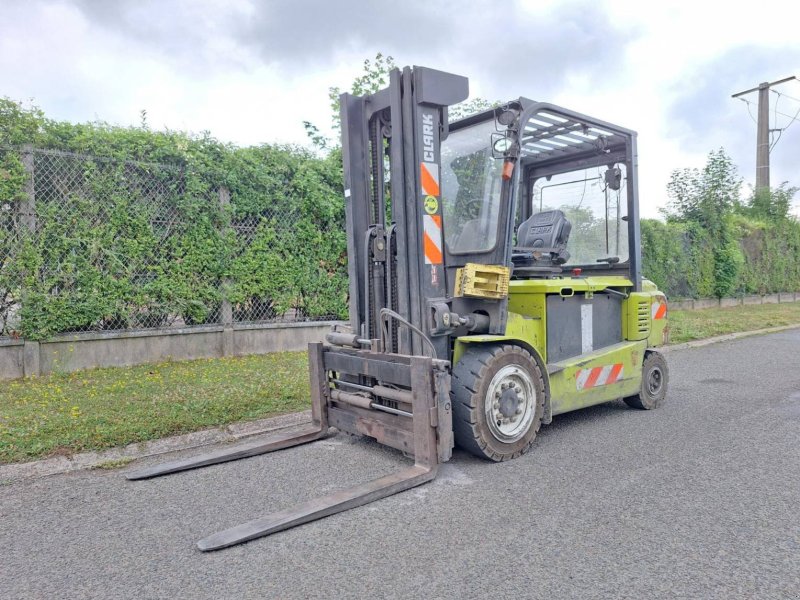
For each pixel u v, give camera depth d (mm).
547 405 4570
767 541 2924
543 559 2766
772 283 20062
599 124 5129
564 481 3803
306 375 6832
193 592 2551
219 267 8000
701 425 5145
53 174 6891
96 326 7355
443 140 4359
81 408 5344
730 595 2443
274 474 4012
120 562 2834
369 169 4730
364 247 4613
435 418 3799
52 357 6965
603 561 2738
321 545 2953
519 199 6285
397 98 4180
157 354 7680
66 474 4051
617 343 5582
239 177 8125
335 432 5016
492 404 4152
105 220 7219
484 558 2783
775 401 6016
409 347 4230
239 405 5520
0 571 2775
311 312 8992
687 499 3467
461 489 3680
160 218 7617
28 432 4641
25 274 6754
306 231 8781
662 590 2486
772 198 21016
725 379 7270
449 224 4648
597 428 5105
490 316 4379
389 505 3445
